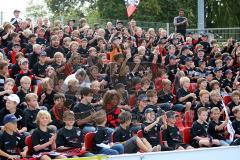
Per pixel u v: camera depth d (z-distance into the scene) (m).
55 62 15.05
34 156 10.87
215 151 11.45
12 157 10.95
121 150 11.85
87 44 19.81
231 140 14.80
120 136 12.56
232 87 20.38
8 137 11.13
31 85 15.34
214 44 23.81
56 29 19.78
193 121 15.68
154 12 40.31
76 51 17.00
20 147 11.33
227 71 20.44
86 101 13.37
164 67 16.73
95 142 11.98
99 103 13.78
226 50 24.03
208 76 19.53
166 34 25.06
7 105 12.42
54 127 11.65
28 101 12.77
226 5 37.91
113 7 41.62
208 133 14.85
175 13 40.88
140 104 14.23
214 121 14.95
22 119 12.70
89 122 13.20
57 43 17.91
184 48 21.30
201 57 21.48
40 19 21.00
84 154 11.27
